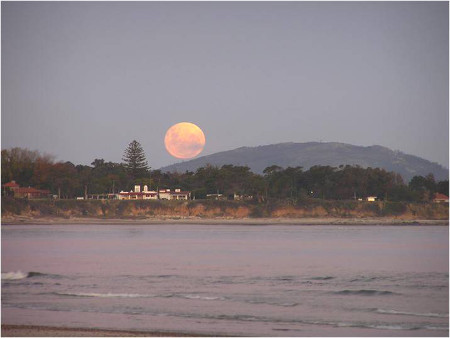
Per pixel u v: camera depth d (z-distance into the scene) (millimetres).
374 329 123750
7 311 135625
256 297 157000
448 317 134750
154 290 167000
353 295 162625
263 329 121688
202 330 119625
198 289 170000
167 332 116688
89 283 180375
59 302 145875
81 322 124875
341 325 126500
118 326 121688
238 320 129000
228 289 170750
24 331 115625
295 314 136500
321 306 146500
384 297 160250
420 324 128625
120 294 158125
